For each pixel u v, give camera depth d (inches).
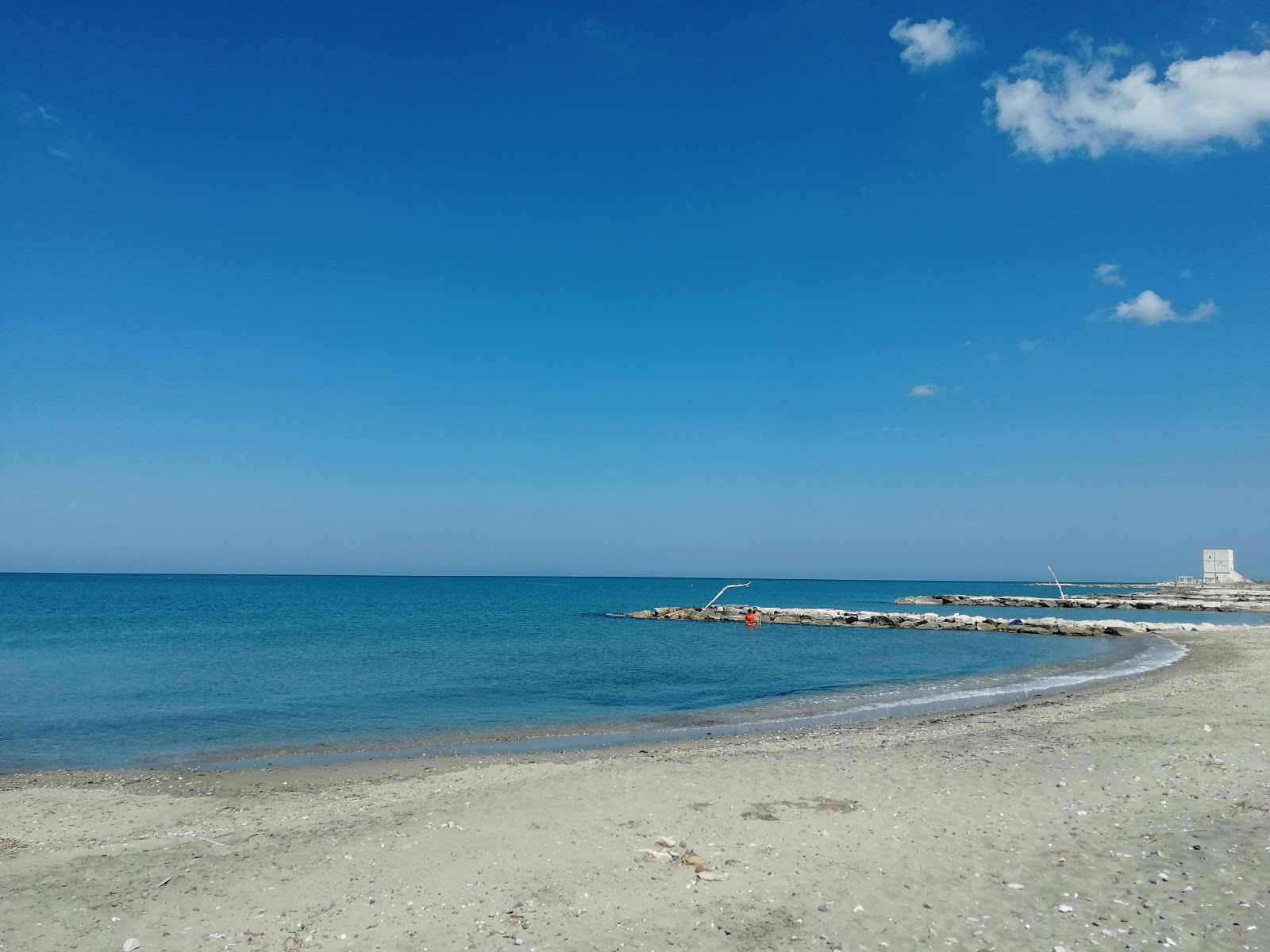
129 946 308.2
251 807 560.4
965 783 530.6
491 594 5762.8
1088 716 796.6
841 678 1321.4
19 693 1147.9
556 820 461.4
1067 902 331.6
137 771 693.3
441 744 807.1
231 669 1430.9
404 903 346.0
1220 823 425.4
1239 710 793.6
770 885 360.2
